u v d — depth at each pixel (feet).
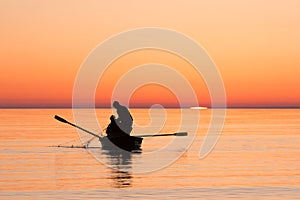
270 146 101.45
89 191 50.88
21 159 77.10
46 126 181.27
